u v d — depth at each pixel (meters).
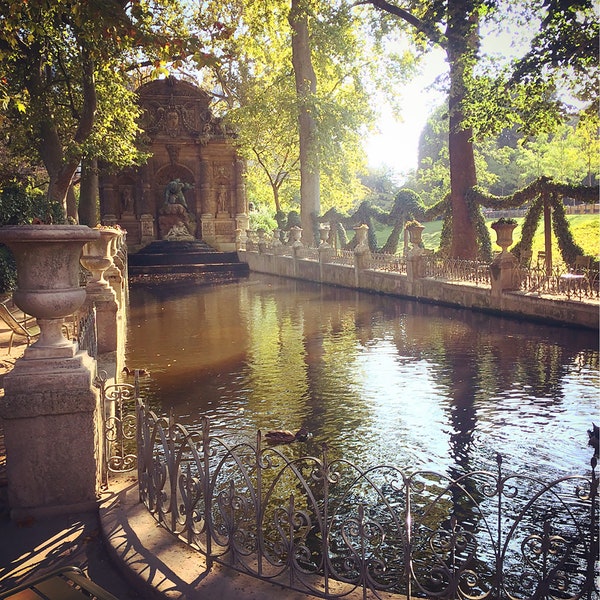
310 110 35.12
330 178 43.84
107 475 5.41
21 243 4.65
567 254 20.45
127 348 14.47
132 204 45.88
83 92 23.77
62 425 4.82
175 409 9.41
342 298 24.12
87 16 10.01
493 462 6.93
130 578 3.96
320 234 34.59
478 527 5.48
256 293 27.12
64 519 4.79
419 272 22.47
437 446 7.50
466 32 19.22
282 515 5.78
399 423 8.41
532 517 5.61
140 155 31.62
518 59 17.58
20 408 4.70
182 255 42.09
